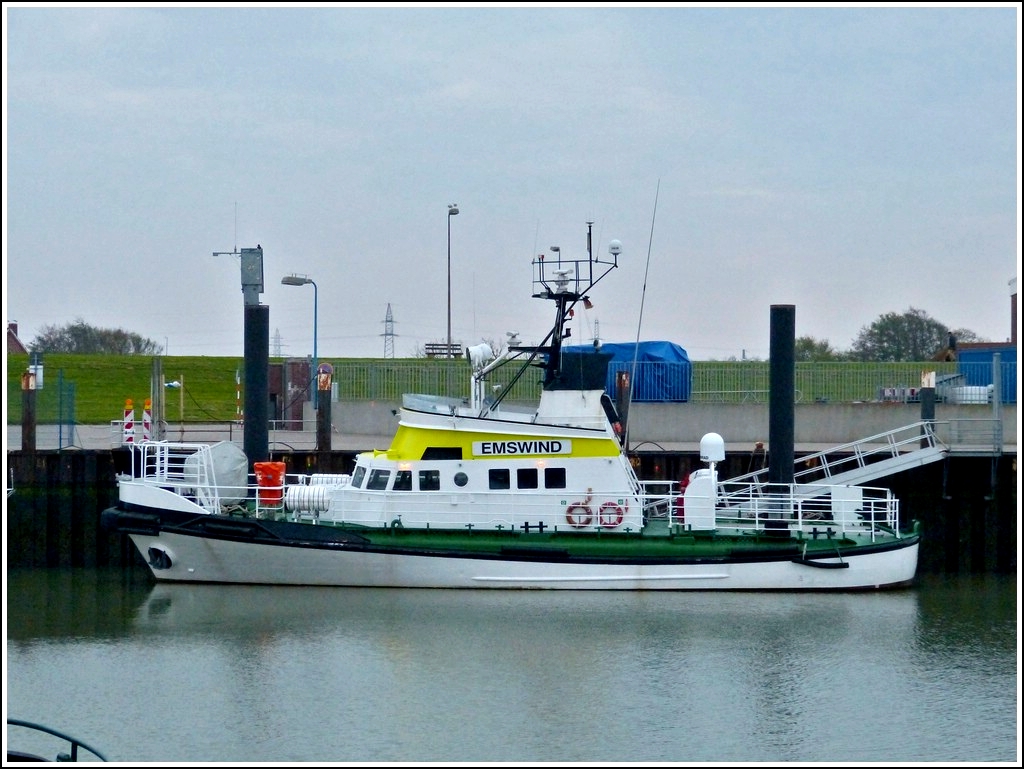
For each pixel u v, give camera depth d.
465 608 47.66
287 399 85.56
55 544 61.81
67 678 40.66
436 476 50.97
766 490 57.97
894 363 85.88
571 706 38.59
